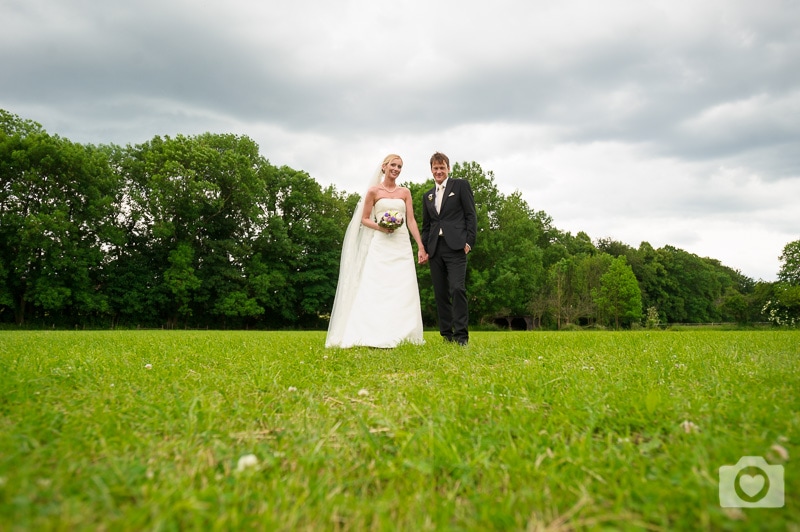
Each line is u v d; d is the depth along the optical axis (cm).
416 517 112
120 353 472
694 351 457
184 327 3772
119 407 216
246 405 221
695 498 113
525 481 132
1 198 2950
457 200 585
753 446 145
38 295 2945
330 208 4491
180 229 3638
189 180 3406
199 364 370
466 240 574
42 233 2902
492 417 199
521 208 4009
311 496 120
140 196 3516
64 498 115
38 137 2988
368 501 121
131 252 3656
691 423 173
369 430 181
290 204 4306
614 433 173
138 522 103
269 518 106
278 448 163
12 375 282
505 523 108
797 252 4566
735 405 198
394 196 592
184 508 110
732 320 5259
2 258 2958
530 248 3847
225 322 3897
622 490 123
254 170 3916
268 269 3991
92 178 3198
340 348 510
